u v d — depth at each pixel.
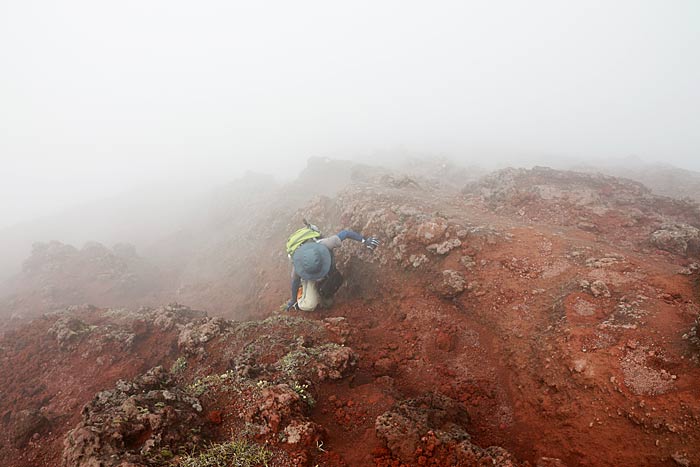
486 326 5.51
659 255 6.32
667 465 3.11
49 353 6.70
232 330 5.80
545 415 4.02
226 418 3.76
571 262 5.93
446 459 3.23
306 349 5.01
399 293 7.14
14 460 4.63
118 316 8.05
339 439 3.68
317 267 6.65
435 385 4.84
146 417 3.45
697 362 3.56
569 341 4.37
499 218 8.45
